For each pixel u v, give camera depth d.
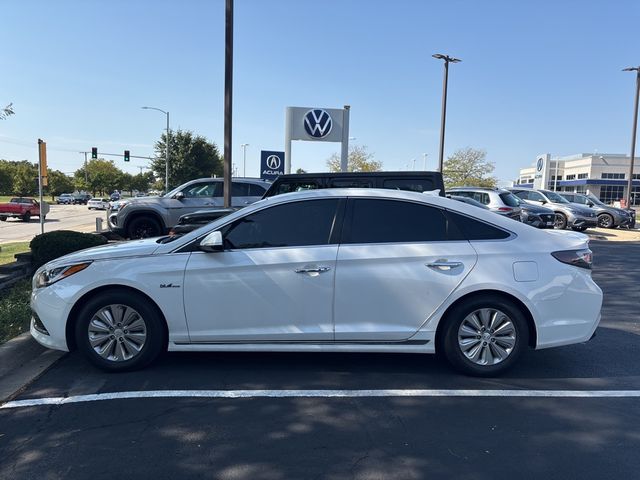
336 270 4.43
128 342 4.58
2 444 3.39
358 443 3.42
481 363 4.56
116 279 4.45
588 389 4.38
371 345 4.48
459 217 4.60
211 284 4.45
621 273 10.84
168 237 5.05
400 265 4.45
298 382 4.46
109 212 13.76
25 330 5.56
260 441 3.44
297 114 18.66
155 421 3.71
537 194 22.22
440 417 3.82
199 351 4.93
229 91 11.98
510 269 4.44
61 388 4.30
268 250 4.50
